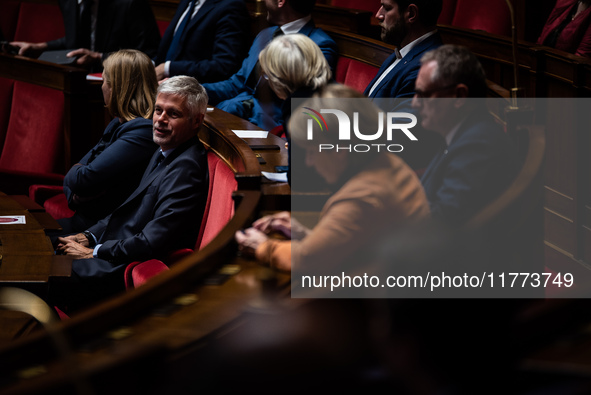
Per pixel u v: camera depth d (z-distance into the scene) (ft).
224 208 41.45
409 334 15.85
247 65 63.21
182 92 42.78
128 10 76.89
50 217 47.98
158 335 20.47
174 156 43.73
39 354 20.15
